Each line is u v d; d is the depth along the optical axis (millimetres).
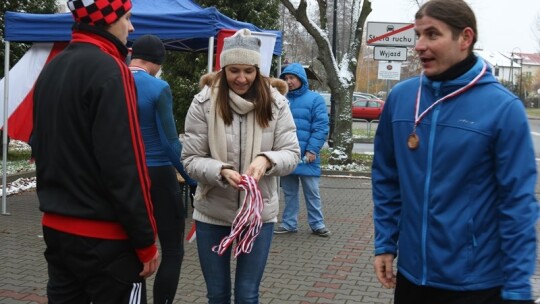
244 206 3043
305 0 13188
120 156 2361
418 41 2342
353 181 12117
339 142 13477
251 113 3240
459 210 2289
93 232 2453
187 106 15758
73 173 2422
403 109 2459
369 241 6852
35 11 13219
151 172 3785
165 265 3883
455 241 2287
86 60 2420
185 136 3318
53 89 2463
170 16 6719
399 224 2553
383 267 2607
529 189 2203
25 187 9750
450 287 2318
